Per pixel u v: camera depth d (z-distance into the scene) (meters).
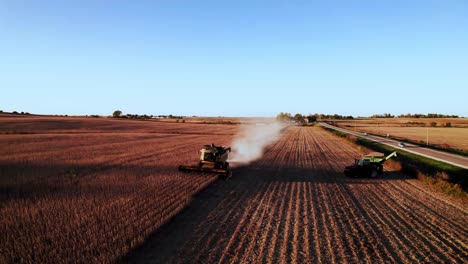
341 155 37.16
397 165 28.09
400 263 9.77
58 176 19.89
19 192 15.88
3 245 9.74
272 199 16.69
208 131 80.81
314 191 18.81
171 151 34.28
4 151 31.28
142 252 10.01
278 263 9.48
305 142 55.53
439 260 10.03
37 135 51.19
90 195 15.44
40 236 10.39
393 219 13.95
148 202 14.50
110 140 47.59
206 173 21.77
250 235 11.62
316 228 12.55
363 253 10.38
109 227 11.29
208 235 11.52
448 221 13.84
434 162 29.00
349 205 16.00
